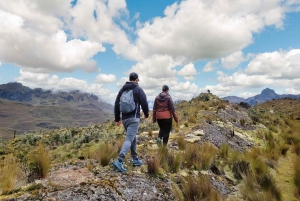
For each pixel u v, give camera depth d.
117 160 5.03
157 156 5.86
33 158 4.89
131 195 4.05
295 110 34.09
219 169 6.33
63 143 17.06
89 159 6.07
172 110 7.39
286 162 7.85
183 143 7.86
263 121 17.70
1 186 3.99
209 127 11.26
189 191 4.44
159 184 4.75
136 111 5.14
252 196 4.70
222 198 4.71
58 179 4.43
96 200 3.61
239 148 9.58
